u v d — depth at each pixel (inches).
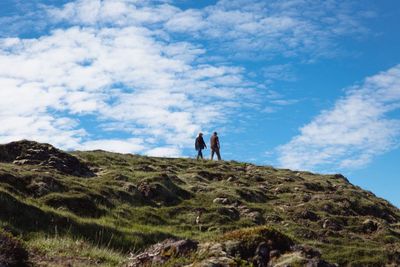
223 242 493.4
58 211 992.2
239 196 1453.0
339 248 1192.2
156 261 491.5
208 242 504.7
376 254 1178.6
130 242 962.7
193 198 1375.5
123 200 1227.9
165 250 502.3
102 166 1531.7
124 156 1788.9
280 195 1585.9
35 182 1122.7
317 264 452.8
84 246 722.8
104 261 666.2
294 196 1568.7
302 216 1380.4
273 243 490.6
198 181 1573.6
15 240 565.3
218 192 1433.3
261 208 1379.2
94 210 1090.1
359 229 1380.4
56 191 1127.6
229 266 448.8
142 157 1836.9
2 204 892.6
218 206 1314.0
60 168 1341.0
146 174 1459.2
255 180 1723.7
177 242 504.7
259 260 472.1
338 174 2078.0
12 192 1032.8
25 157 1339.8
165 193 1325.0
